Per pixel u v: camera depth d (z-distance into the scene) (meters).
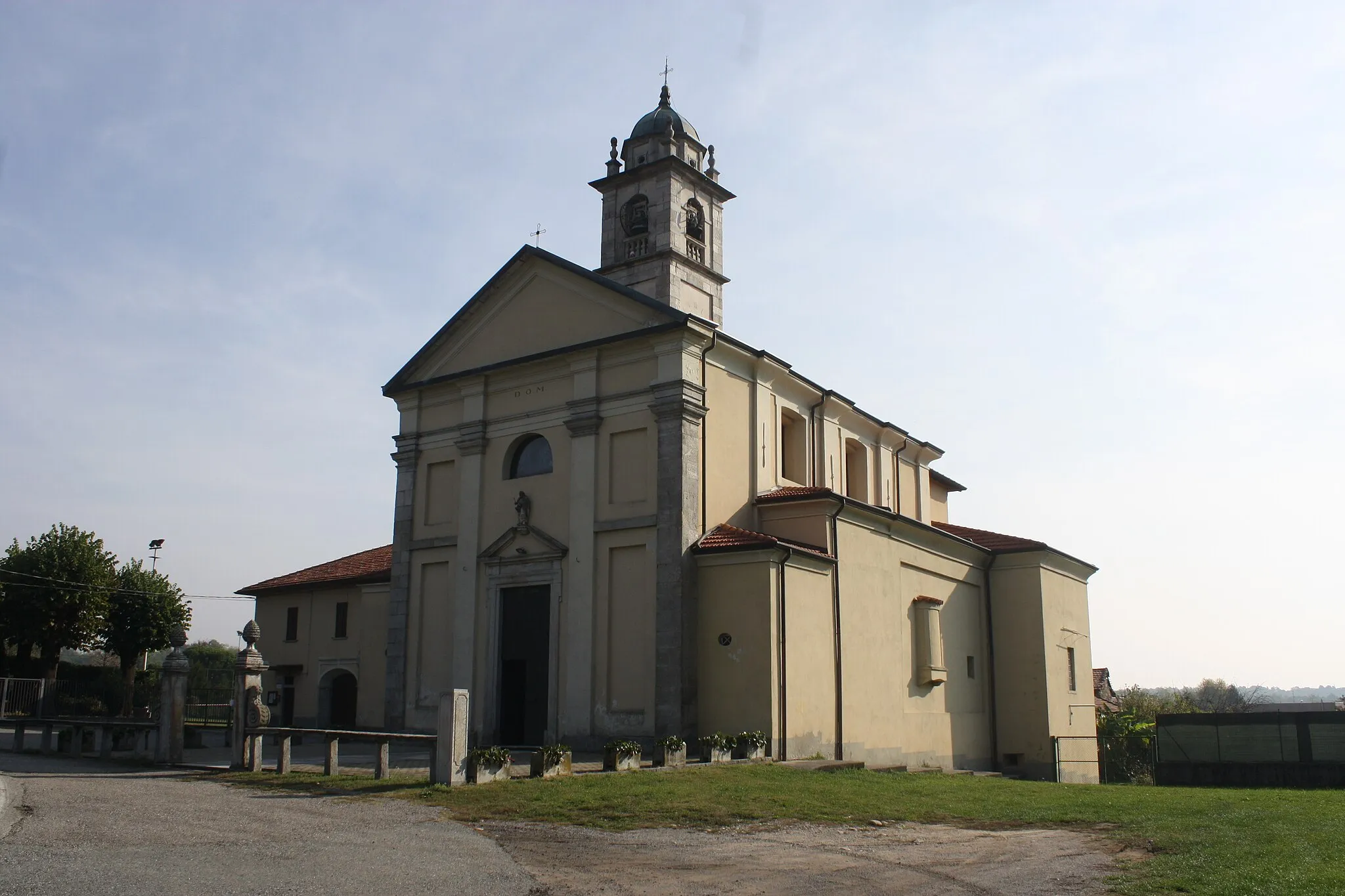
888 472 37.91
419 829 13.98
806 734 25.88
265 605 40.81
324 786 18.00
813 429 33.03
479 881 10.84
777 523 28.83
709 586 26.20
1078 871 11.85
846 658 28.02
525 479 29.55
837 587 28.02
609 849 13.02
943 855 12.98
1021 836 14.56
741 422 29.16
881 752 29.19
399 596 31.45
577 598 27.70
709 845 13.45
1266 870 11.16
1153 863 12.12
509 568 29.25
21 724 25.39
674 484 26.53
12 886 9.84
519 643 28.97
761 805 16.59
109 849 11.81
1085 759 38.25
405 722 30.62
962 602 35.75
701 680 25.86
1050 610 37.38
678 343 27.27
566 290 29.91
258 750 20.41
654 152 34.06
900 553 31.80
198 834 13.05
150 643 50.44
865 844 13.73
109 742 23.42
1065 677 37.91
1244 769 32.22
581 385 28.80
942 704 33.34
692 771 20.75
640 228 33.62
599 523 27.66
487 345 31.39
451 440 31.52
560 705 27.55
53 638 47.09
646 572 26.78
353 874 10.96
